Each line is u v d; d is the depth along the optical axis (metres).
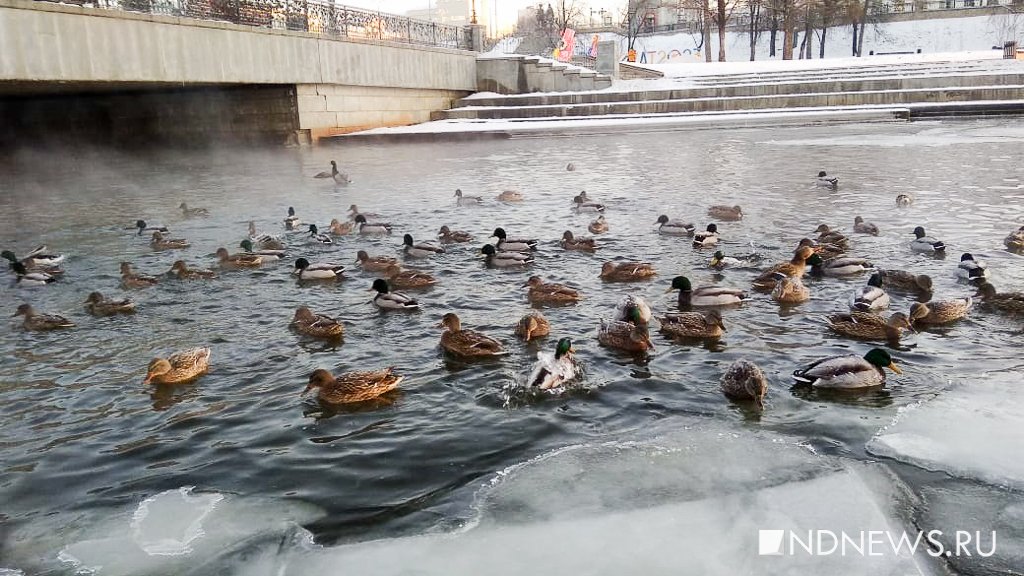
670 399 7.43
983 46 74.69
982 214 16.11
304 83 37.31
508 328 9.70
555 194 20.89
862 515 5.34
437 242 15.15
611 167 26.27
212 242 15.90
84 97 39.44
